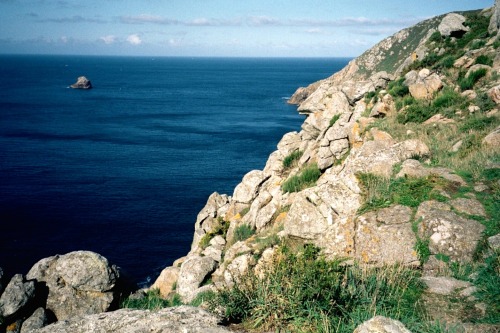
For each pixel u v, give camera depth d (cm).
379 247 880
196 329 590
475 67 2062
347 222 984
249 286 685
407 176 1123
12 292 970
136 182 5144
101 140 7675
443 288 717
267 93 17038
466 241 849
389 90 2269
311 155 2189
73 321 649
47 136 7906
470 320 608
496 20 2517
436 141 1522
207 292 1128
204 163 6078
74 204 4338
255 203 2084
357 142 1884
